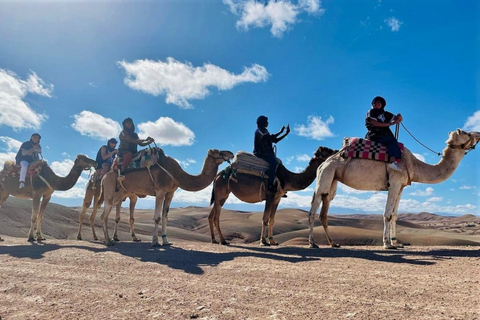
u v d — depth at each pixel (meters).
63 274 7.20
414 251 9.63
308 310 4.86
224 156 12.23
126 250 10.45
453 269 7.11
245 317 4.68
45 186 14.22
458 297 5.27
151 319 4.68
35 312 5.00
